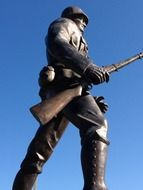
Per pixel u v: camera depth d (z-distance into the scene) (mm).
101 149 6137
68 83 6648
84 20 7281
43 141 6730
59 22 6879
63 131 6840
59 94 6539
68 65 6434
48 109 6391
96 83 6355
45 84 6719
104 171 6074
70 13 7199
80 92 6613
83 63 6344
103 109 6797
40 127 6832
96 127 6297
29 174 6668
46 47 6852
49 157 6789
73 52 6430
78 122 6449
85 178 6059
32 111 6379
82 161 6152
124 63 7102
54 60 6805
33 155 6711
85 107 6477
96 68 6344
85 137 6270
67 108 6574
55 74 6730
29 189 6656
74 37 6844
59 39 6574
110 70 6973
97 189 5926
